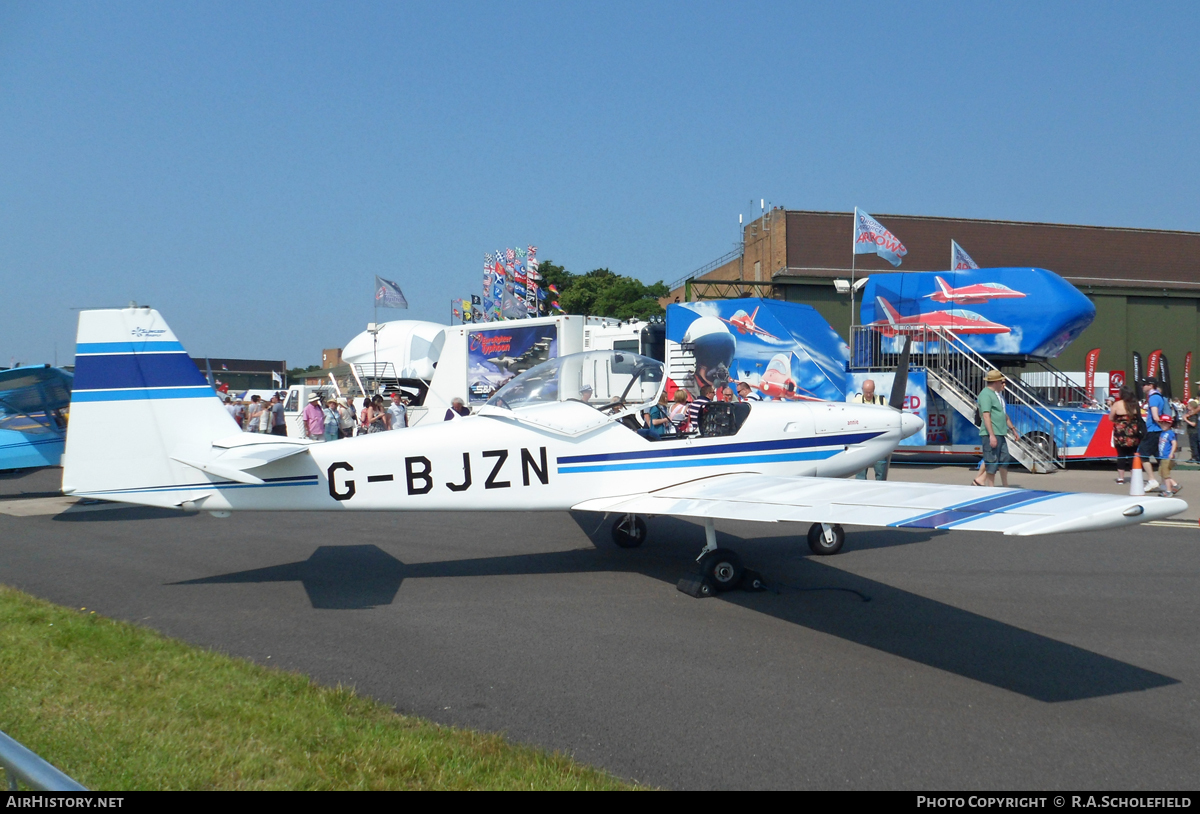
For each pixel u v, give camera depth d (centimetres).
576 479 656
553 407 664
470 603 577
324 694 386
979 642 483
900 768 320
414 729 346
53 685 394
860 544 782
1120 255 3031
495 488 639
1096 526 386
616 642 487
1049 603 564
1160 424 1041
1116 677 422
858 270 2822
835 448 738
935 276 1450
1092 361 2161
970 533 829
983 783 307
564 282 5125
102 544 809
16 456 1117
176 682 402
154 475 612
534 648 475
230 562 720
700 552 751
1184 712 376
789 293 2800
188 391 621
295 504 616
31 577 663
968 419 1412
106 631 488
